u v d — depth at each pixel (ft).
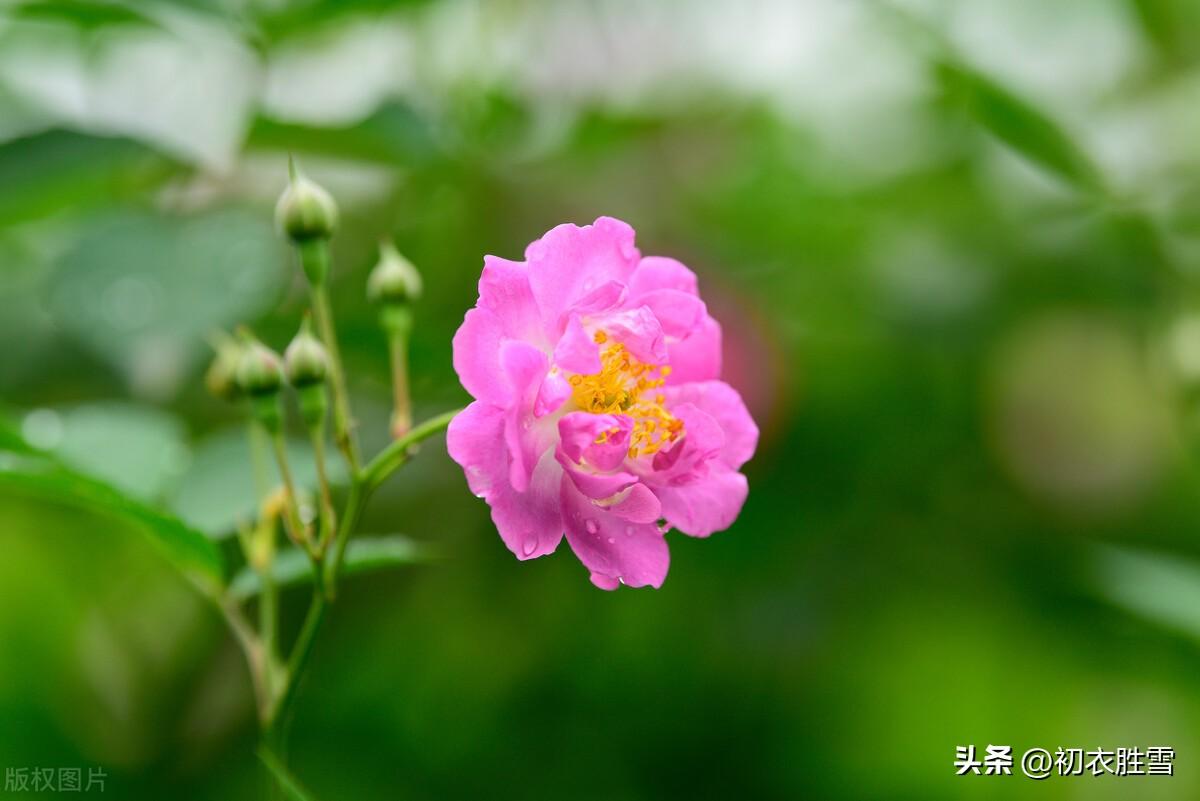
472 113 15.31
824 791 14.73
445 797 13.75
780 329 15.61
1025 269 16.62
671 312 8.52
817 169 18.01
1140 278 16.63
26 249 13.70
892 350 16.01
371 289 9.52
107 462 10.59
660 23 16.78
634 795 14.02
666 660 14.73
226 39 12.42
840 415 15.57
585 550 8.20
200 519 10.16
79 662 13.44
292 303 13.14
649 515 8.30
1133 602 13.00
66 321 11.45
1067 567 15.62
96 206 12.51
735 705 14.43
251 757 12.81
